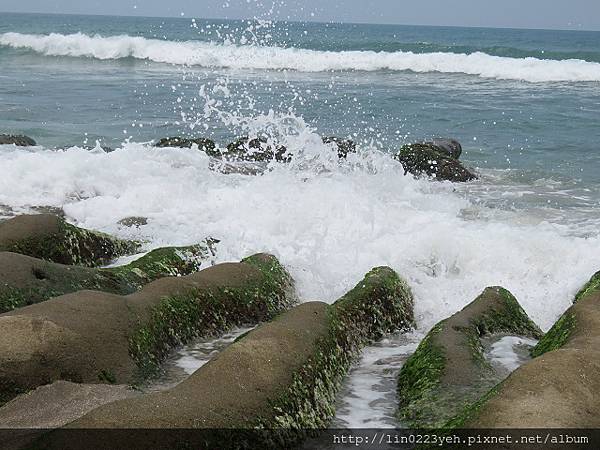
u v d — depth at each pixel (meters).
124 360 5.85
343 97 25.91
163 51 38.44
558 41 73.31
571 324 6.43
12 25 75.94
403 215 10.73
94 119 21.81
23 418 4.84
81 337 5.67
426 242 9.52
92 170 11.98
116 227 10.18
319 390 5.52
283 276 8.33
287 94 26.28
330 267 8.95
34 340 5.46
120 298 6.42
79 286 7.12
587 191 14.20
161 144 15.95
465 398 5.45
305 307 6.53
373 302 7.64
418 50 41.25
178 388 4.77
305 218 10.22
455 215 11.68
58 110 23.19
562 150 18.16
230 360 5.14
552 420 4.25
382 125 20.94
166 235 9.90
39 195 11.33
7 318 5.57
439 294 8.70
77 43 39.97
